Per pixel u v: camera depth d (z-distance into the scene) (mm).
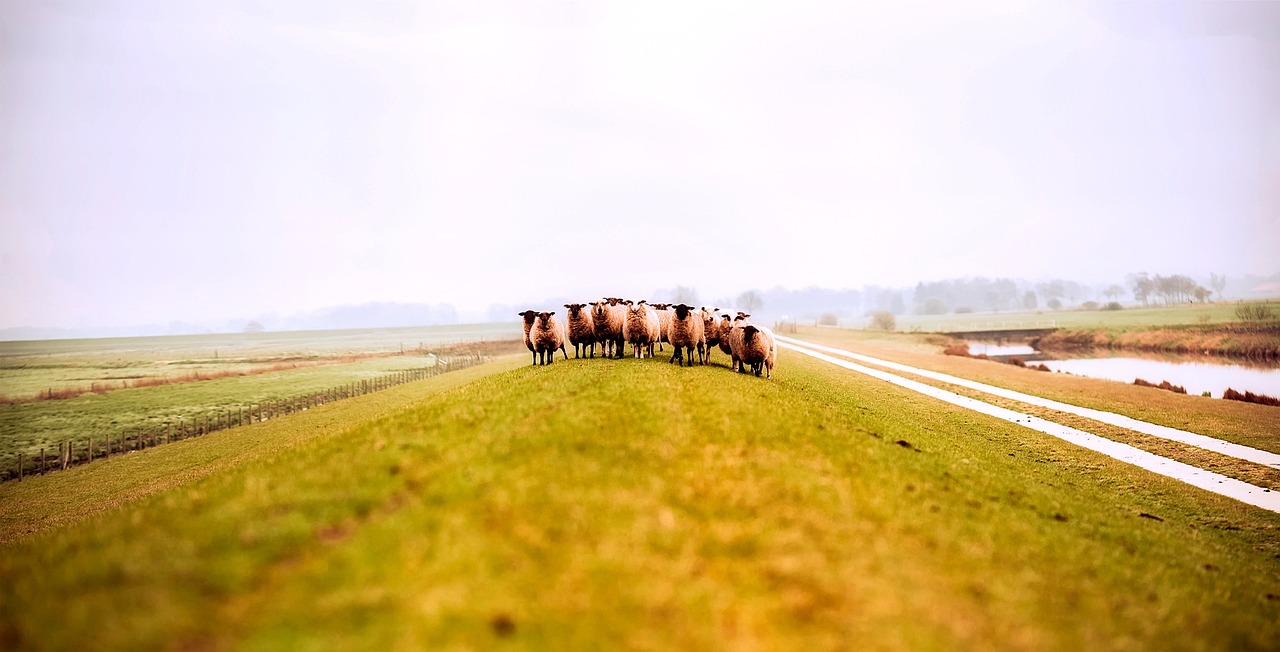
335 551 7887
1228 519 19047
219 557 7832
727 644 6539
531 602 6965
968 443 25562
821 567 8203
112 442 38406
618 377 19531
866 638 6879
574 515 8867
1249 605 11555
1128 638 8336
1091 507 17125
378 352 123375
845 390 35781
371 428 15391
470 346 120562
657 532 8633
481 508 8961
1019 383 46219
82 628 6543
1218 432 30031
